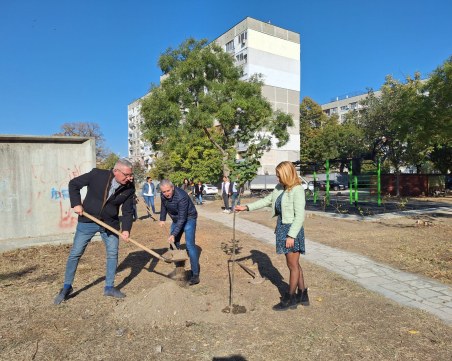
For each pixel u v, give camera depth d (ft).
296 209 13.71
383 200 72.13
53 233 28.66
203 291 16.57
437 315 13.92
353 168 67.00
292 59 151.74
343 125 159.12
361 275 19.57
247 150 16.90
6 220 27.02
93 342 11.66
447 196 87.97
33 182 27.94
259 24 143.84
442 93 63.10
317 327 12.76
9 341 11.73
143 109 64.49
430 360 10.61
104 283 17.65
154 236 31.99
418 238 30.37
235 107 62.59
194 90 65.46
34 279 18.52
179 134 60.80
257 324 13.00
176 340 11.80
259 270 20.18
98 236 28.78
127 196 15.74
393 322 13.23
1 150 26.84
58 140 28.53
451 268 20.75
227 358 10.71
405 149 115.65
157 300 13.69
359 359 10.65
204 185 121.70
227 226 38.78
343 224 39.68
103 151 217.97
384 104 118.32
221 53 66.85
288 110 151.23
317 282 18.19
